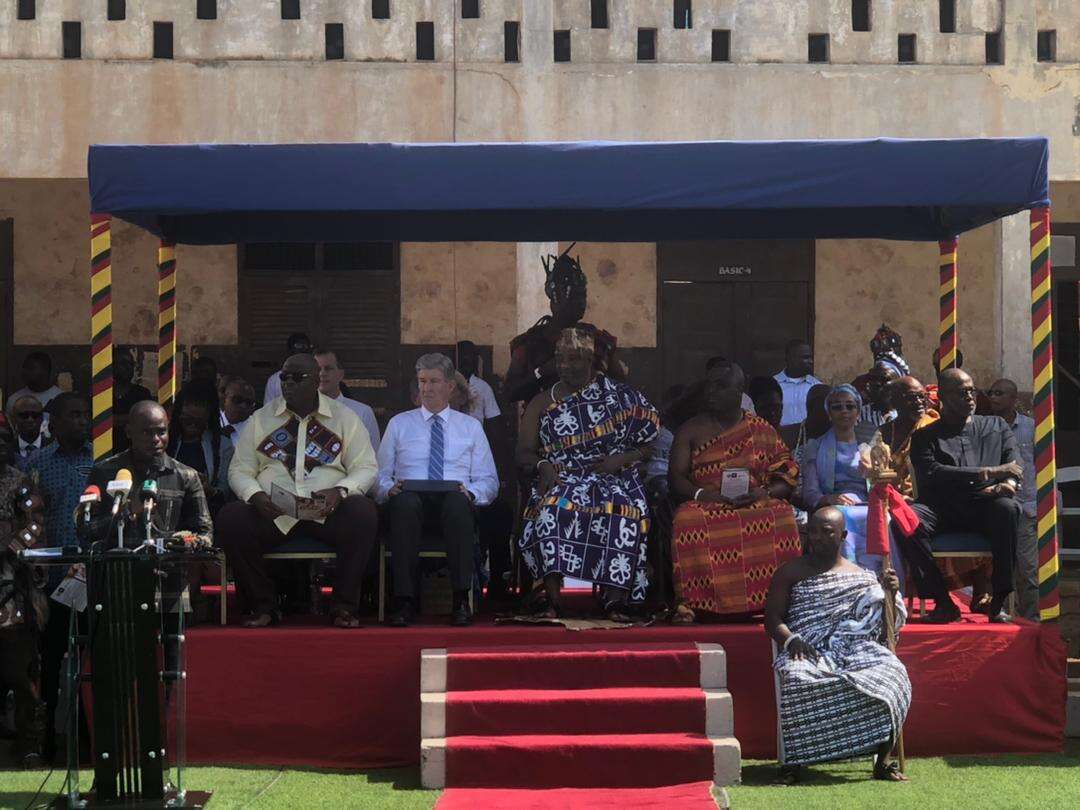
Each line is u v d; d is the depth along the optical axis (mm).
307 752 18266
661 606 20312
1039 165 18734
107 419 18844
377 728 18312
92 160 18328
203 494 17969
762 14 31516
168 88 30891
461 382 22531
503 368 35812
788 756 17281
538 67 31328
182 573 16641
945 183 18672
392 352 35844
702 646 18281
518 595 21859
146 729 16031
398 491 19516
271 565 19766
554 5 31391
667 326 36312
